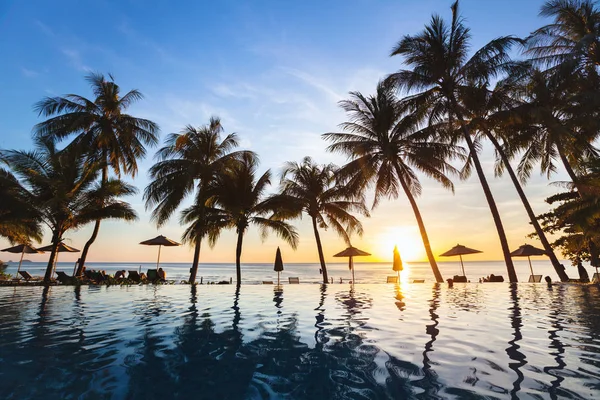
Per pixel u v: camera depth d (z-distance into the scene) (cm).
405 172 2236
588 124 1767
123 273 2250
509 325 647
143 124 2380
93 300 1109
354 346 507
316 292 1408
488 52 1791
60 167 1923
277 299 1148
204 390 346
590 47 1867
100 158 2272
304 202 2283
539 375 369
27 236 2077
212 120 2352
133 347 512
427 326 650
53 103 2148
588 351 459
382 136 2106
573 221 1630
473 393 323
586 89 1869
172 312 856
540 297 1104
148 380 374
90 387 352
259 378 379
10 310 881
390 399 316
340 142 2120
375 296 1226
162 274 2242
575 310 818
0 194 1697
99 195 1973
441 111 1928
